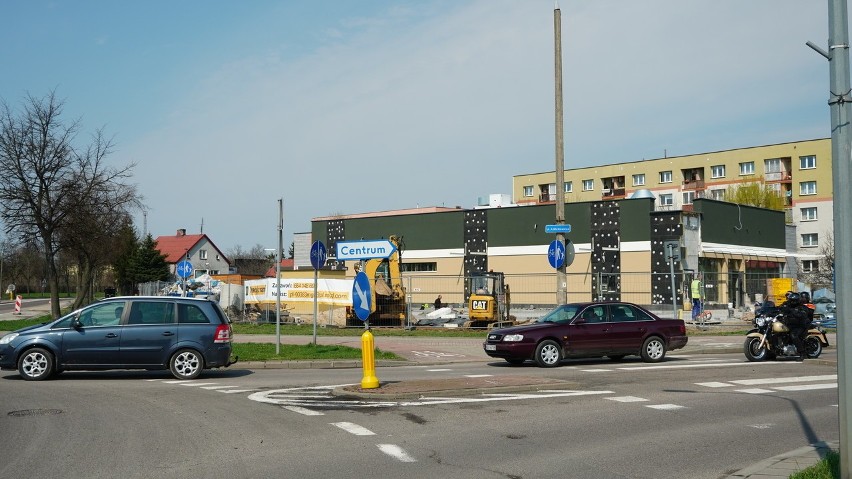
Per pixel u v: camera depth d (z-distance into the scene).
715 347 23.02
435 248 49.62
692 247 42.53
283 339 25.09
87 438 9.29
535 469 7.86
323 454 8.44
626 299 39.81
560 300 21.84
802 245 73.81
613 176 85.56
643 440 9.32
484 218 47.97
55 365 15.05
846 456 5.99
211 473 7.57
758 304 29.42
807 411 11.42
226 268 102.38
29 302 79.06
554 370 17.09
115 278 70.56
